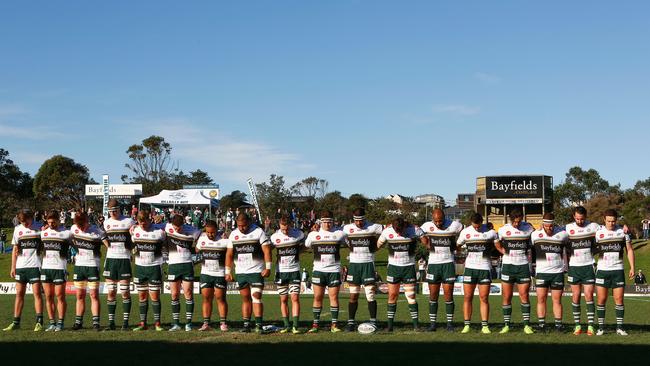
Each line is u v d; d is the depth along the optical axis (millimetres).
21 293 16625
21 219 16500
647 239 62281
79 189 102250
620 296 15430
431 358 11742
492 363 11273
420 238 16234
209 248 16000
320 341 13859
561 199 93688
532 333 15344
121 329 16453
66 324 18078
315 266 16078
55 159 103000
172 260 16438
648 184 96375
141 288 16484
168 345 13312
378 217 68750
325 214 16047
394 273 16062
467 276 15859
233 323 18188
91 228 16562
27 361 11508
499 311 23062
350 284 16234
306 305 26203
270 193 72438
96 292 16469
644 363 11266
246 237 15883
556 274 15789
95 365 11148
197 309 23453
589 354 12148
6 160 114125
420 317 20594
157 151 94562
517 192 59812
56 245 16375
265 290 35312
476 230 15938
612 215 15344
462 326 17406
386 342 13672
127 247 16656
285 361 11461
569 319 20375
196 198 56594
